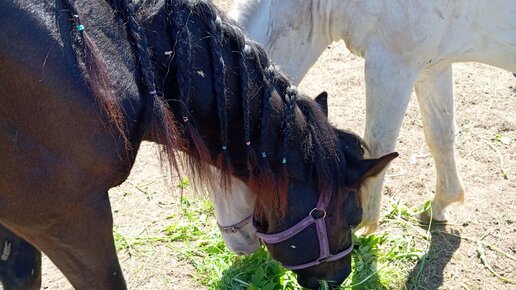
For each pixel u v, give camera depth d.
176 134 1.51
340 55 3.76
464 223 2.52
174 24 1.47
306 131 1.67
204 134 1.62
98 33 1.38
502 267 2.32
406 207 2.59
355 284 2.21
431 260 2.35
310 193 1.74
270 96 1.59
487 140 2.97
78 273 1.56
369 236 2.38
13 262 1.80
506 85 3.38
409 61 2.01
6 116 1.34
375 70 2.03
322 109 1.78
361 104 3.32
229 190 1.73
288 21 1.96
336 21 2.03
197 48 1.50
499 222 2.51
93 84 1.35
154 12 1.46
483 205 2.60
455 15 1.97
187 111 1.51
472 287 2.24
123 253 2.41
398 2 1.91
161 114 1.45
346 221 1.83
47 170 1.39
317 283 1.94
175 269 2.34
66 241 1.49
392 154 1.71
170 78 1.50
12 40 1.29
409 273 2.30
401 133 3.07
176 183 2.49
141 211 2.62
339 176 1.71
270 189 1.68
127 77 1.41
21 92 1.32
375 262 2.32
